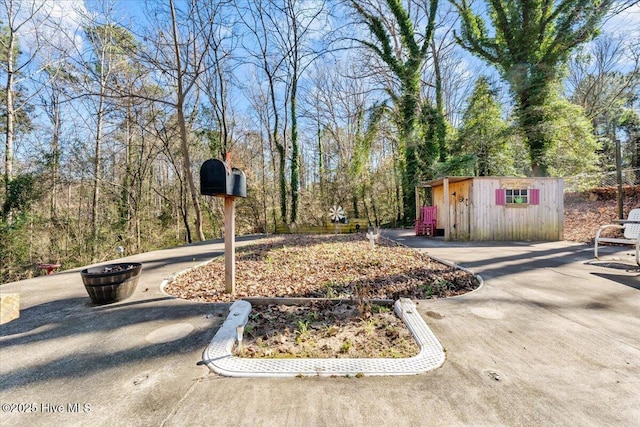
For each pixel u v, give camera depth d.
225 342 2.26
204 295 3.65
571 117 11.27
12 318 1.26
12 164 10.88
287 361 1.98
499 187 8.32
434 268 4.68
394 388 1.69
